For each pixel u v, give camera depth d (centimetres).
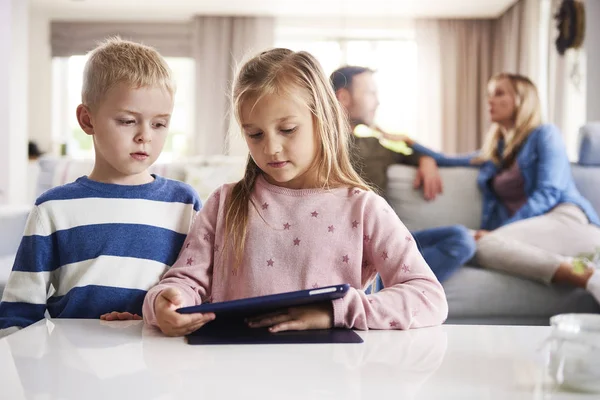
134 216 112
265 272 101
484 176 314
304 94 100
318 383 55
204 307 77
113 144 107
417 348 70
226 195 108
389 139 324
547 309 260
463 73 743
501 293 261
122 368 61
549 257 261
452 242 269
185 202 118
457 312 262
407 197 313
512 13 683
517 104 316
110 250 110
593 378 52
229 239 104
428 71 746
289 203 105
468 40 743
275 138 99
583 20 490
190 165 325
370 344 73
